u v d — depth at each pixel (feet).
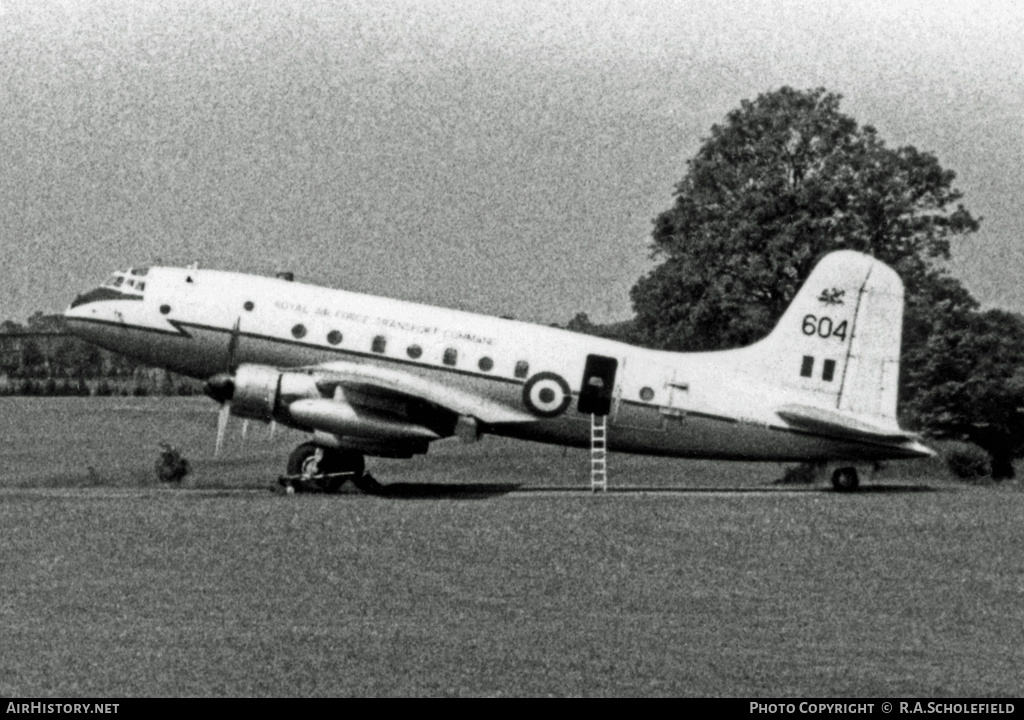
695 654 248.52
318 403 456.45
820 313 483.51
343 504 430.61
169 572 317.01
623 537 370.32
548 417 484.33
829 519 404.36
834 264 483.51
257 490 493.36
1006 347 621.72
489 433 495.00
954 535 375.25
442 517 401.49
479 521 393.09
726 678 232.73
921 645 256.11
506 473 650.43
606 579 314.76
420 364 481.87
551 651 248.93
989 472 568.41
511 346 482.69
